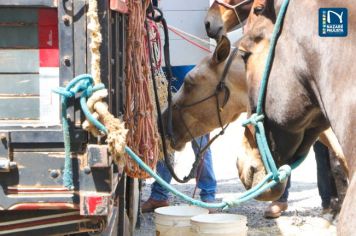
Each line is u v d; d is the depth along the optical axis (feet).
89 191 15.72
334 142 28.76
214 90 33.09
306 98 15.06
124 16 21.44
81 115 15.70
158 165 37.17
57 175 15.71
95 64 15.74
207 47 43.88
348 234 12.66
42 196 15.70
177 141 33.73
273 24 16.05
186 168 51.65
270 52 15.49
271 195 16.81
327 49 14.17
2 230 16.65
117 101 18.98
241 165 17.40
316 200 42.65
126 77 21.39
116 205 22.34
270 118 15.93
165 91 33.88
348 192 13.12
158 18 27.37
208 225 26.37
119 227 23.45
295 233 34.86
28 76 16.19
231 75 32.78
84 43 15.81
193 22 44.42
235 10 40.24
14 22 16.10
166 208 29.73
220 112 33.37
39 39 16.12
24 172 15.67
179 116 33.50
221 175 51.03
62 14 15.75
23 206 15.67
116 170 18.03
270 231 35.19
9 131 15.56
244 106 33.01
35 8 16.03
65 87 15.83
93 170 15.70
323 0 14.46
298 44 14.88
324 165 36.42
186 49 41.42
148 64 24.86
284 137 16.15
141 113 21.84
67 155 15.55
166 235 28.17
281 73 15.34
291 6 15.15
